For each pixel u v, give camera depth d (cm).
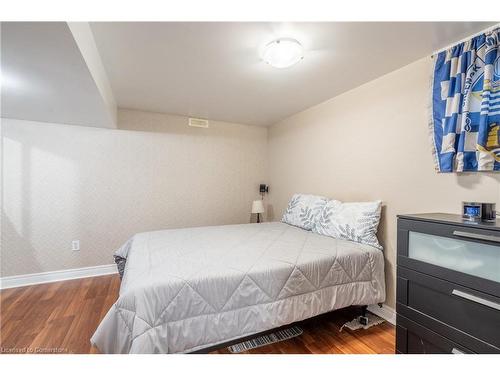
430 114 179
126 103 304
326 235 242
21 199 276
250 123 402
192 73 219
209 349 134
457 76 162
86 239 306
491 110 147
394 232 208
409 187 197
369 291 189
